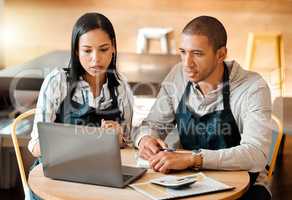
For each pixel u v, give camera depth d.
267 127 2.28
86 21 2.40
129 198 1.84
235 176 2.09
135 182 1.98
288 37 6.49
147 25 6.81
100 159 1.91
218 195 1.88
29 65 3.97
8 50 6.48
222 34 2.31
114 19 6.86
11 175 3.66
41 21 6.78
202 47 2.27
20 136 3.05
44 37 6.66
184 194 1.86
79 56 2.44
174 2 6.79
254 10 6.63
